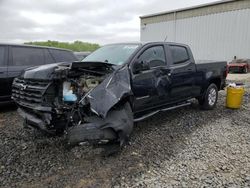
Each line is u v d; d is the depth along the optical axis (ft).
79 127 11.67
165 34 96.48
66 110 12.13
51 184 10.21
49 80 12.16
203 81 20.98
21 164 11.79
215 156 12.91
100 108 11.37
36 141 14.40
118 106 12.80
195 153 13.25
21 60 21.58
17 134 15.56
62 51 24.82
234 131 16.83
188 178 10.72
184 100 19.65
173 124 18.20
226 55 80.33
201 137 15.62
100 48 18.10
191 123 18.49
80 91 12.48
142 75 14.74
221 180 10.57
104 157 12.61
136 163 12.07
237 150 13.69
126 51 15.51
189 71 19.08
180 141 14.92
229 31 78.69
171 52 17.83
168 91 17.10
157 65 16.28
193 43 88.43
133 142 14.62
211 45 83.71
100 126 11.73
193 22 87.40
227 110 22.79
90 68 12.98
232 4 76.95
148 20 101.91
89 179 10.62
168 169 11.50
